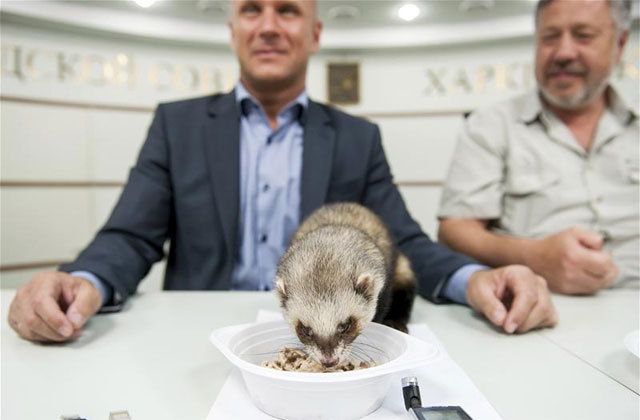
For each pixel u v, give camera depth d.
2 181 1.62
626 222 0.79
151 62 1.88
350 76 2.01
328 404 0.27
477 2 1.69
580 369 0.36
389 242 0.56
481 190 0.87
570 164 0.83
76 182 1.77
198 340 0.43
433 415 0.27
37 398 0.32
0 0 1.49
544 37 0.83
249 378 0.29
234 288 0.75
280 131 0.80
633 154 0.81
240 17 0.76
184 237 0.73
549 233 0.81
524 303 0.44
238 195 0.73
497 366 0.37
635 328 0.46
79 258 0.55
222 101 0.79
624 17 0.81
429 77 2.01
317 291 0.43
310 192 0.74
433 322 0.49
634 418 0.29
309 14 0.78
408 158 2.05
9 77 1.62
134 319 0.49
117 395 0.32
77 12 1.63
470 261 0.58
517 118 0.88
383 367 0.27
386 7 1.73
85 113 1.77
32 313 0.41
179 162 0.73
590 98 0.83
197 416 0.29
